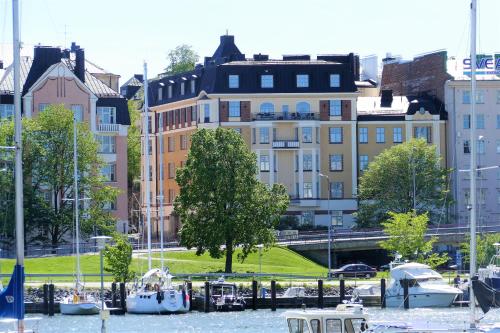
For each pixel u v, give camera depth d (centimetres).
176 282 19062
